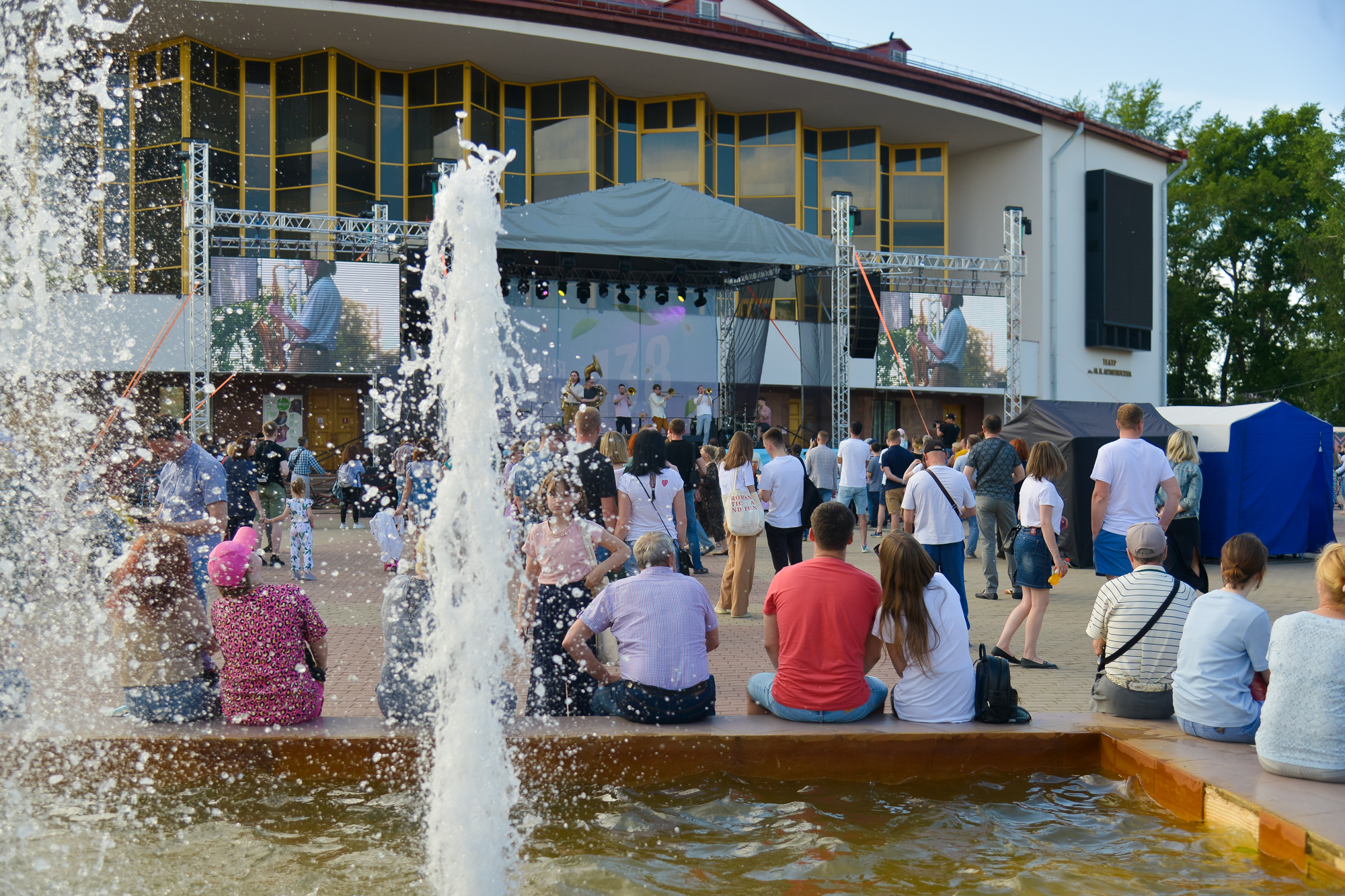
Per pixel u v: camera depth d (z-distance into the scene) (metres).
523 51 24.33
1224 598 4.34
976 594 10.23
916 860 3.46
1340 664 3.70
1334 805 3.46
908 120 29.64
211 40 23.22
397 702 4.33
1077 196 31.50
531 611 5.12
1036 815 3.90
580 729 4.32
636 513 7.48
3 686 4.76
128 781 4.13
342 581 10.62
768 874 3.34
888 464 14.59
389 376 18.69
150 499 8.36
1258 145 47.75
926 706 4.50
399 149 25.45
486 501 3.92
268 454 12.19
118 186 22.58
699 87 26.88
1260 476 13.60
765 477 8.91
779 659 4.73
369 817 3.84
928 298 24.89
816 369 22.38
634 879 3.29
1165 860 3.43
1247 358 48.00
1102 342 31.36
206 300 17.88
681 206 16.56
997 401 30.58
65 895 3.12
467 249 3.98
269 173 24.33
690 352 25.08
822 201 30.19
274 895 3.16
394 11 22.25
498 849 3.52
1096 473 6.69
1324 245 41.91
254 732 4.21
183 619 4.43
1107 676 4.70
